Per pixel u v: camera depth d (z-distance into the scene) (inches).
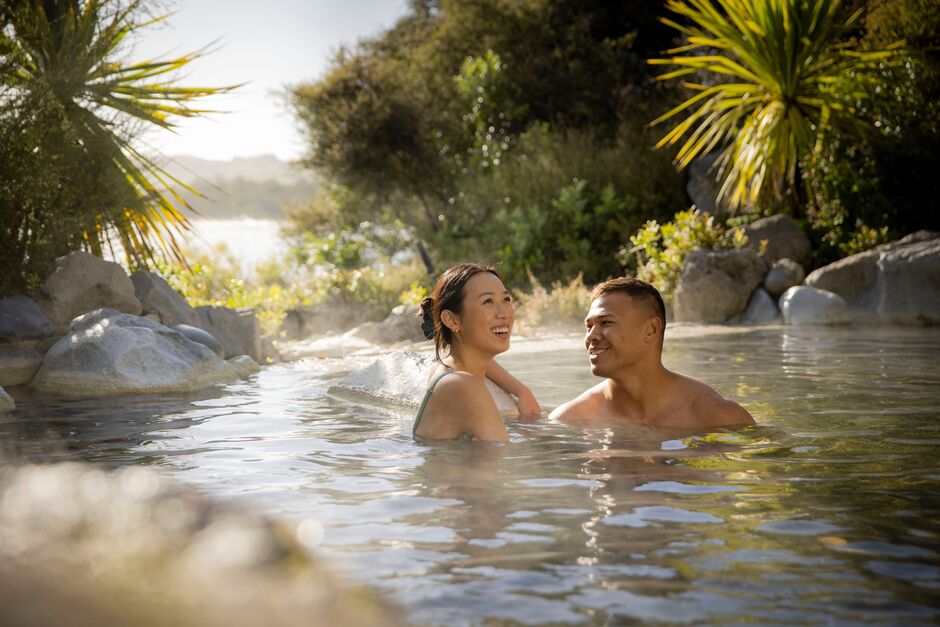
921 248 390.3
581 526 86.5
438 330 146.5
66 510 75.2
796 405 163.5
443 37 789.9
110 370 218.4
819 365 228.2
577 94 728.3
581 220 585.6
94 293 285.4
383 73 735.7
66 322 278.5
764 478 106.3
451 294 143.2
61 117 303.0
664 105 669.3
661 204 596.7
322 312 484.1
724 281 420.5
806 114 478.0
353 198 786.8
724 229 536.4
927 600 66.0
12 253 287.6
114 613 54.8
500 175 649.6
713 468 112.5
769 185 484.4
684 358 252.4
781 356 253.3
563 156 644.1
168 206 341.4
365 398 191.5
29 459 129.1
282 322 452.1
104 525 71.2
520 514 91.4
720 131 498.9
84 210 315.6
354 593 66.1
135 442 142.9
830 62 475.5
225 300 420.5
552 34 770.8
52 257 298.2
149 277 314.5
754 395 177.0
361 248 750.5
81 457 130.1
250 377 249.0
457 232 654.5
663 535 83.1
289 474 114.7
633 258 540.4
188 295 404.5
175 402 194.2
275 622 57.6
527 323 429.1
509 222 605.0
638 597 67.0
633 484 104.2
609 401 155.0
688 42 745.6
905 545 79.3
